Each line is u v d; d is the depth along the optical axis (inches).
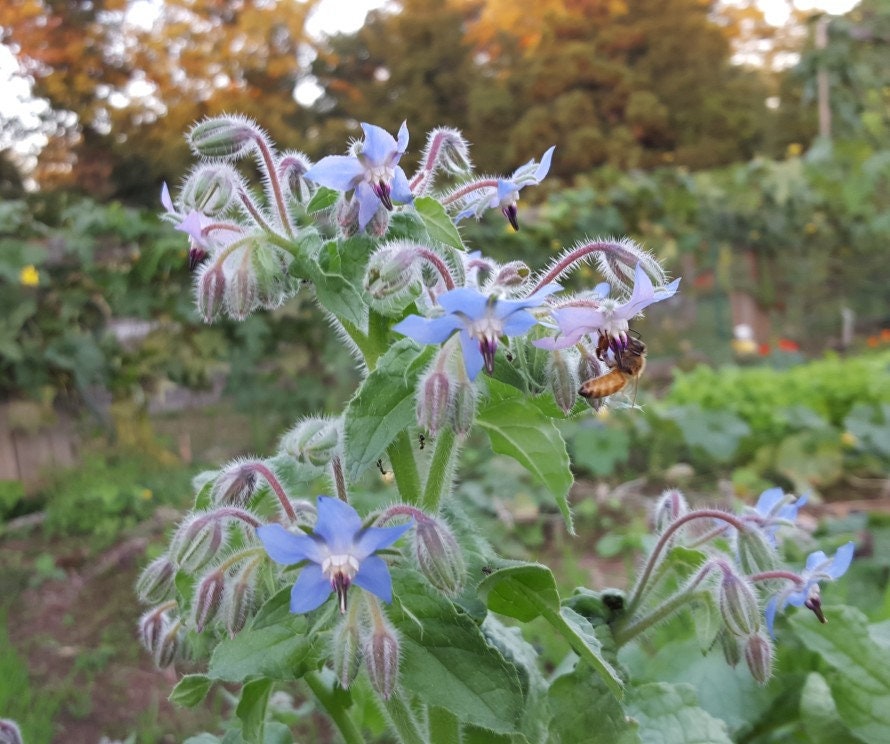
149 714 14.7
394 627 5.9
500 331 5.5
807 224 44.1
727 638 7.3
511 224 7.1
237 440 31.9
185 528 6.3
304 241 6.3
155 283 29.2
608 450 26.9
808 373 31.7
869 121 42.4
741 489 25.3
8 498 25.6
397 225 6.3
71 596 20.0
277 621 5.9
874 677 8.5
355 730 8.0
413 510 5.9
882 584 15.2
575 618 7.2
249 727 7.0
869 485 26.3
